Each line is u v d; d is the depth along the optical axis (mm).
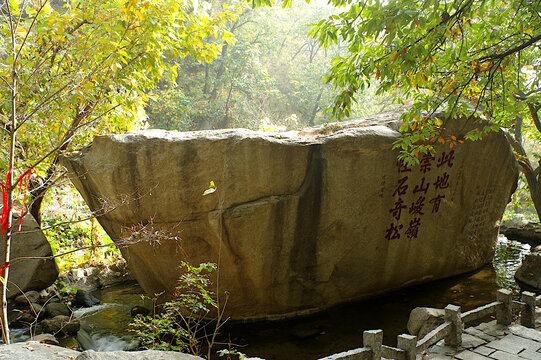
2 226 3490
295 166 6496
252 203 6258
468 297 7867
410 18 3678
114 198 6094
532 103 8336
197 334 6398
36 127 5285
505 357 4609
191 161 6090
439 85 5355
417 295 7965
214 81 19875
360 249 7379
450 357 4637
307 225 6723
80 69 5078
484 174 8836
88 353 2801
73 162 6281
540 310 5992
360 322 6801
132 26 5512
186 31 6535
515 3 5254
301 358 5660
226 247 6277
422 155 7680
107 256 9953
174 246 6363
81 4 5637
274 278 6719
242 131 6363
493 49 5680
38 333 6379
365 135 6941
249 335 6395
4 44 5414
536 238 13305
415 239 8047
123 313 7441
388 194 7426
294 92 24266
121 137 6098
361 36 4234
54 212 10148
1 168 4848
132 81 6301
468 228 9008
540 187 10094
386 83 4781
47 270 7598
